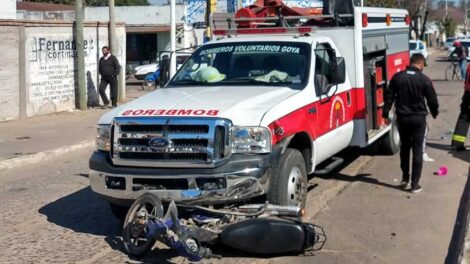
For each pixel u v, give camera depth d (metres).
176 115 6.22
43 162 12.20
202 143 6.09
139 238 6.24
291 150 6.89
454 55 30.61
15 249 6.61
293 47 7.94
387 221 7.35
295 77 7.62
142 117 6.30
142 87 29.98
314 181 9.50
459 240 6.54
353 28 9.11
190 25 35.41
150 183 6.27
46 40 18.19
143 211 6.17
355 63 9.15
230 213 6.10
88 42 20.38
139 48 44.16
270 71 7.72
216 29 9.36
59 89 18.92
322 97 7.85
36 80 17.91
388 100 8.72
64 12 43.84
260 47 8.03
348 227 7.12
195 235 5.81
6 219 7.86
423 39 70.44
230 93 7.07
